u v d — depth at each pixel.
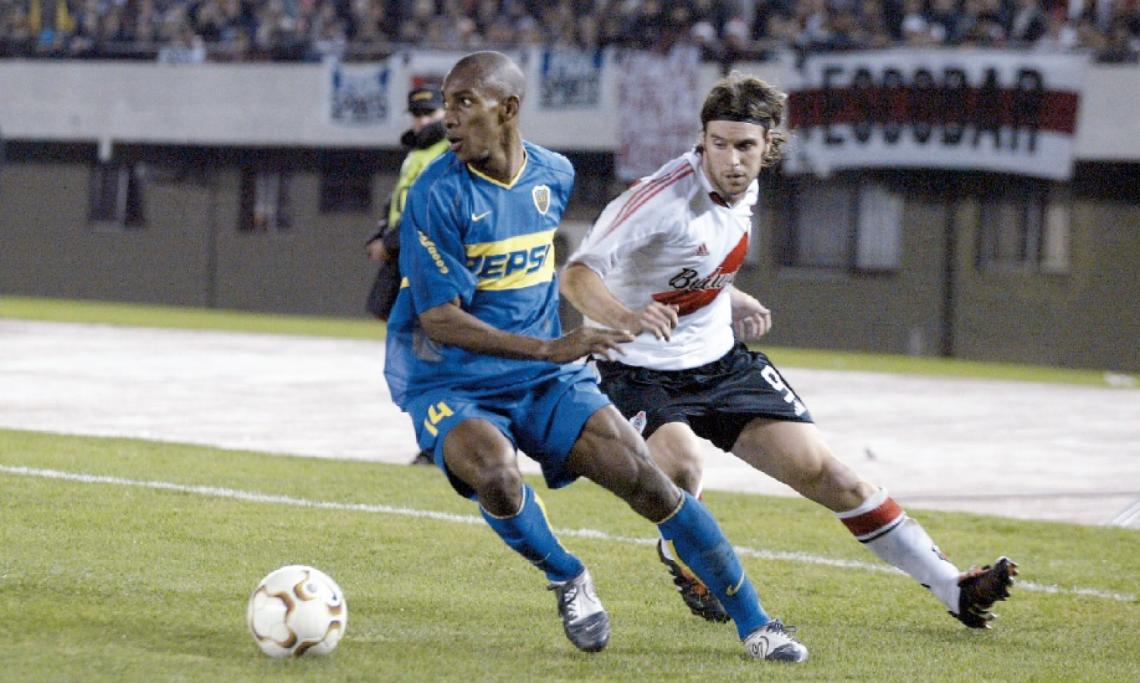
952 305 95.38
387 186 111.50
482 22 110.00
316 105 112.50
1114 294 90.88
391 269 36.38
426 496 32.44
